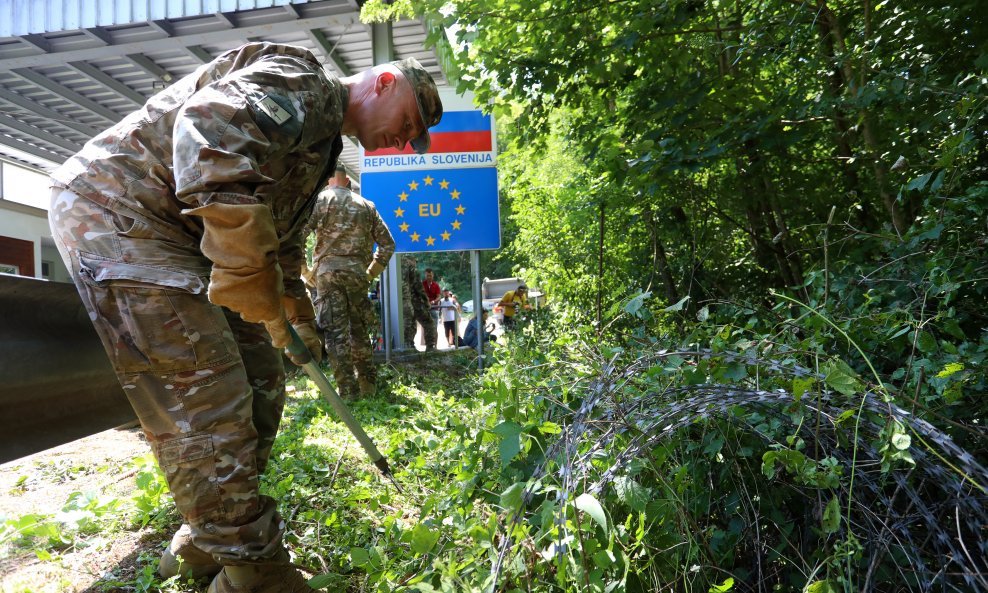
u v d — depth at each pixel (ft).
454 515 7.84
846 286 10.85
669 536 6.91
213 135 6.68
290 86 7.29
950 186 10.77
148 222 7.43
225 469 7.27
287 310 10.13
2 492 11.45
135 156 7.48
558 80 15.81
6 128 43.83
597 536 6.39
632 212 19.15
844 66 14.06
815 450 6.62
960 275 9.49
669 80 15.19
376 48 30.89
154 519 10.27
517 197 32.04
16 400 8.69
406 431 15.12
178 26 29.76
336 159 8.54
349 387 22.13
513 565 6.37
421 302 40.32
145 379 7.23
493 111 17.28
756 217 18.63
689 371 7.71
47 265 58.44
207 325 7.36
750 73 15.11
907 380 8.54
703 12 15.05
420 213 28.66
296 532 9.90
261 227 6.66
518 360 10.93
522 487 6.49
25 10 28.32
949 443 5.76
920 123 12.52
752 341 8.31
